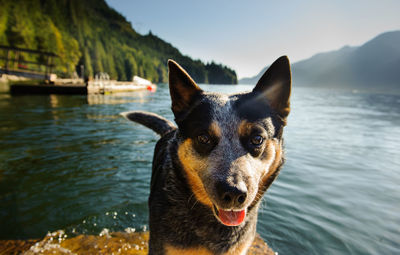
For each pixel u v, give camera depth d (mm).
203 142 318
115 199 580
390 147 1143
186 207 346
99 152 887
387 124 1881
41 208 527
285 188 667
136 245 454
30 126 1253
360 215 549
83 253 426
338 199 616
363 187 689
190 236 346
